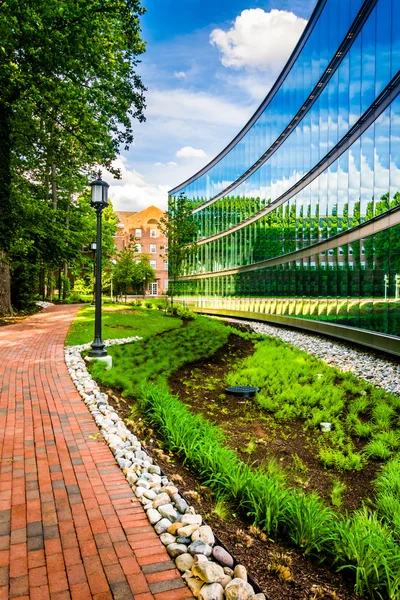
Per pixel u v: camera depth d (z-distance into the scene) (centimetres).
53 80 1541
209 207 4078
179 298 4909
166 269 7981
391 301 1167
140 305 3484
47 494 351
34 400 643
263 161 2766
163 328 1872
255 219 2919
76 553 271
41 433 500
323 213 1772
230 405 767
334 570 274
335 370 1026
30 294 2448
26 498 344
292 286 2223
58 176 3291
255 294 2944
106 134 1778
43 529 298
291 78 2227
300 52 2077
